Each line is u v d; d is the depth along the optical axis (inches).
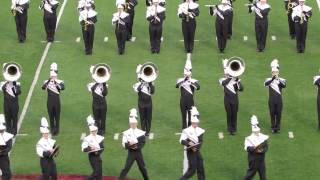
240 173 3978.8
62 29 5497.1
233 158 4094.5
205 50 5177.2
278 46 5211.6
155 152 4165.8
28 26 5536.4
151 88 4281.5
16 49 5241.1
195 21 5118.1
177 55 5128.0
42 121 3796.8
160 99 4638.3
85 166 4060.0
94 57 5128.0
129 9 5265.8
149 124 4313.5
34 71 4965.6
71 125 4416.8
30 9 5792.3
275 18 5590.6
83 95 4694.9
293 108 4512.8
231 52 5147.6
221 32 5098.4
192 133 3816.4
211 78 4837.6
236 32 5398.6
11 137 3843.5
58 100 4311.0
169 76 4877.0
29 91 4744.1
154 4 5103.3
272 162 4052.7
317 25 5487.2
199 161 3836.1
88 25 5088.6
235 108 4259.4
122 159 4114.2
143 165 3853.3
